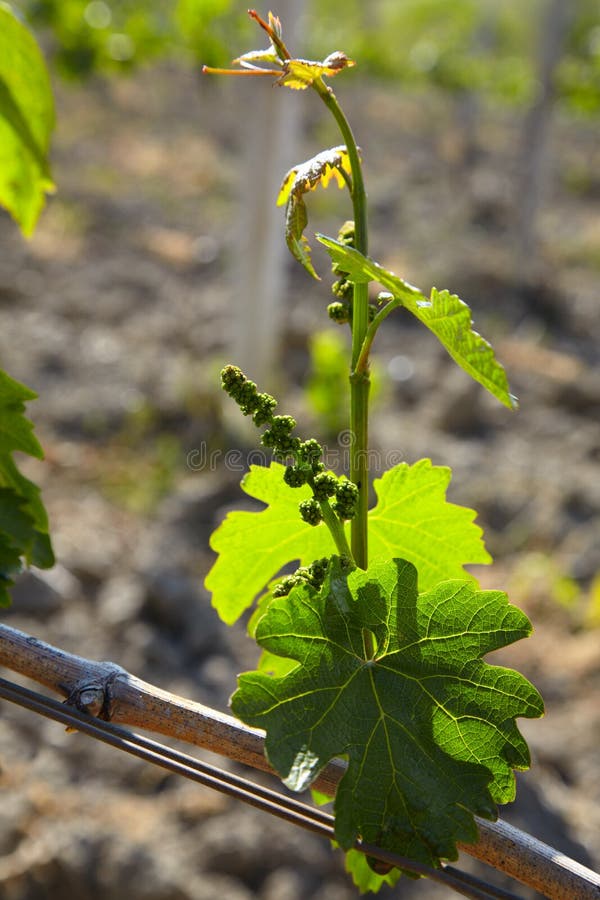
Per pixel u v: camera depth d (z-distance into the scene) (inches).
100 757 182.7
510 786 35.6
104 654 211.3
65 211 471.8
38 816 167.2
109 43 318.0
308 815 38.7
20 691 41.8
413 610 37.0
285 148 288.0
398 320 408.2
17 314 372.5
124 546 249.0
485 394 354.3
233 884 159.8
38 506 52.2
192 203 520.7
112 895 153.0
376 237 512.7
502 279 460.4
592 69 455.2
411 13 1062.4
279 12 260.4
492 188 618.2
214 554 253.3
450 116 797.2
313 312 401.7
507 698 36.4
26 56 64.2
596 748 205.2
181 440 303.4
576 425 342.6
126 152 590.2
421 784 35.7
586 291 466.6
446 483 44.4
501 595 36.8
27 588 220.2
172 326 378.9
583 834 184.2
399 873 45.3
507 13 816.3
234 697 35.2
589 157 742.5
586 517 290.5
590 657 229.1
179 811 171.9
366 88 827.4
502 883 166.6
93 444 299.3
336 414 305.6
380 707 36.3
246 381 38.3
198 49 302.4
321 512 39.0
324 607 36.7
